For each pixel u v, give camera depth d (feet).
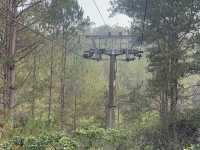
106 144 83.51
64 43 118.93
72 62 144.05
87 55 116.16
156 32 115.44
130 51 115.96
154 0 116.47
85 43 147.74
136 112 116.47
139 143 100.58
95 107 158.40
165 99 113.60
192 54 111.65
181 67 110.01
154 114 119.14
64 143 59.88
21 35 85.66
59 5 83.66
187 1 111.96
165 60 110.52
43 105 122.01
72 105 151.12
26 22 81.10
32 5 77.77
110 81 117.60
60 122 127.75
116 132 88.33
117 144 87.56
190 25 112.88
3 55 74.38
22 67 95.50
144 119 116.16
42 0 78.13
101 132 83.05
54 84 127.85
